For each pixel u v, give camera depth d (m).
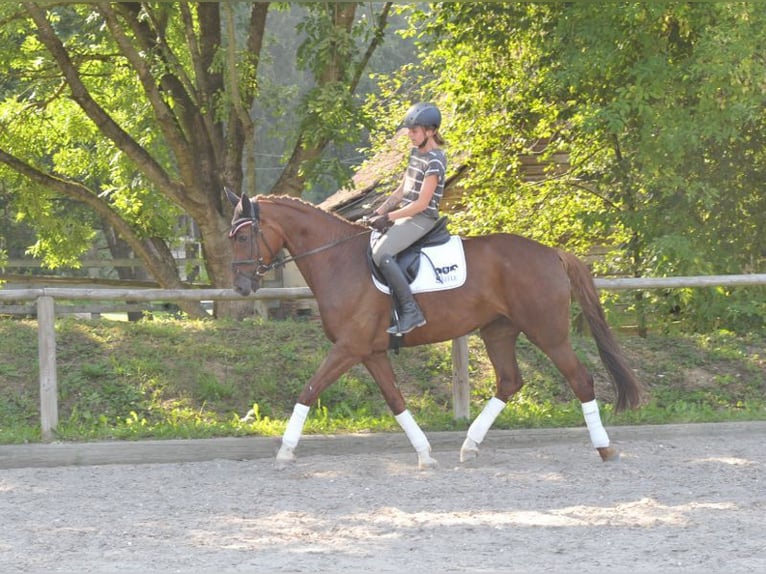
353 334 10.05
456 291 10.05
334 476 9.90
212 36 19.66
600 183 18.38
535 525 7.89
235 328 14.43
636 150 17.05
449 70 20.03
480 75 19.48
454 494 9.08
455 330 10.16
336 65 17.31
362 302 10.02
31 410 12.14
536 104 19.03
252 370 13.33
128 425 11.74
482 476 9.83
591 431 10.37
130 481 9.85
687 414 12.33
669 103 15.66
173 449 10.87
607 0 15.56
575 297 10.41
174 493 9.29
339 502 8.82
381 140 23.22
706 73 15.16
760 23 15.05
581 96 17.91
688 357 14.53
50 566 6.93
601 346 10.31
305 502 8.84
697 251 15.98
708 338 15.16
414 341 10.22
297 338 14.23
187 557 7.12
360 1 17.22
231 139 19.58
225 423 11.68
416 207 9.74
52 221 25.52
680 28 16.12
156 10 18.81
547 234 19.64
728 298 16.44
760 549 7.09
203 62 19.59
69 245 26.05
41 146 25.23
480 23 18.30
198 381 12.95
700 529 7.68
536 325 10.09
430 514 8.31
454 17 18.81
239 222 10.04
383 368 10.28
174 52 21.69
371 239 10.13
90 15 19.84
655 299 16.48
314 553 7.18
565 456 10.79
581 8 15.80
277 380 13.23
